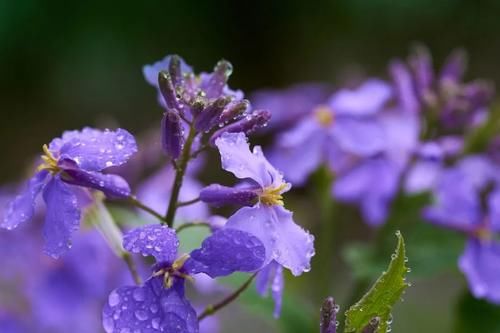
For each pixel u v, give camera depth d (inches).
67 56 49.6
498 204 21.1
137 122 51.7
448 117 21.7
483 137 22.2
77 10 49.0
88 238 22.3
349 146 21.7
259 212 16.9
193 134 17.1
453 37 55.9
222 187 17.2
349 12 53.6
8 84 51.2
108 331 16.5
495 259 21.0
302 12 55.4
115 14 49.8
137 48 50.9
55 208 16.9
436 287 38.6
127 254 18.3
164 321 16.5
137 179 22.2
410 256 21.6
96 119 51.3
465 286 21.6
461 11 55.6
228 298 17.5
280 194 17.1
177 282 16.6
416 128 22.2
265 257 16.6
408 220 21.8
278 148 22.2
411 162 21.8
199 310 21.5
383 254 21.7
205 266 16.6
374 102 21.9
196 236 20.9
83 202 18.5
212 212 36.7
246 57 55.8
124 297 16.6
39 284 22.7
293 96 23.2
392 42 55.9
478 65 55.4
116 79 50.7
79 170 17.1
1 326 23.0
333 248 40.3
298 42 55.9
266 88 55.8
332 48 56.0
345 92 22.2
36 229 23.2
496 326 21.5
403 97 21.9
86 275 22.4
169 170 22.0
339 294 36.4
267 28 55.6
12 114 51.8
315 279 25.3
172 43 52.3
